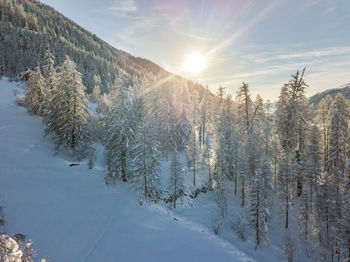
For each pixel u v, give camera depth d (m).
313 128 27.00
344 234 16.08
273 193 28.28
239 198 30.70
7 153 25.62
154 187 27.69
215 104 49.16
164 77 74.31
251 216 22.97
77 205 20.47
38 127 36.44
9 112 41.72
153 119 30.62
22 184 20.83
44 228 15.83
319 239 20.72
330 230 19.80
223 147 32.53
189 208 28.89
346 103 28.70
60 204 19.66
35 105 39.12
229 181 35.09
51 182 22.92
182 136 43.47
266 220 22.83
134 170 27.08
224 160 32.22
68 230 16.58
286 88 27.66
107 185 26.28
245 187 29.41
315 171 22.98
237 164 31.36
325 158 32.44
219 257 18.12
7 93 64.88
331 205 19.91
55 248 14.24
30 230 15.05
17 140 29.81
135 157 26.44
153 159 27.61
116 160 27.14
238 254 19.39
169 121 42.72
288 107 25.47
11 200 17.86
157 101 47.09
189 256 17.36
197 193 32.09
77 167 28.03
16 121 37.03
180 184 29.22
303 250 20.84
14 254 7.02
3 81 78.50
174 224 22.50
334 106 28.11
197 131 57.25
